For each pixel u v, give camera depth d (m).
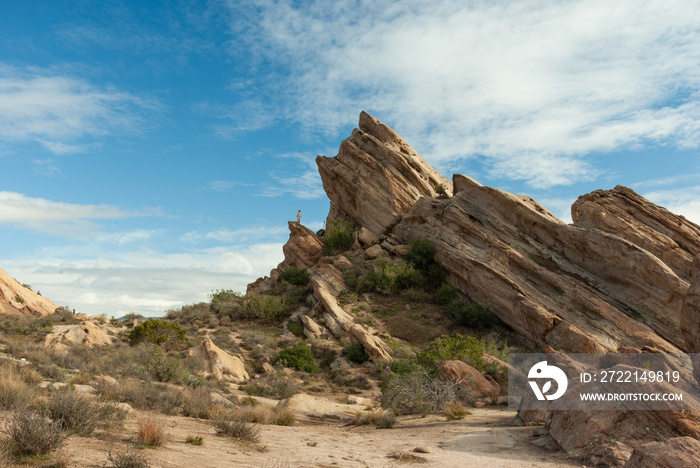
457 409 18.44
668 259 38.81
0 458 5.41
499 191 47.41
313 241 60.09
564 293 38.66
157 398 14.59
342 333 39.78
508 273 41.94
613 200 44.38
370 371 33.00
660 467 7.10
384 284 47.53
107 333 37.62
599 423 10.27
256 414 15.67
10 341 26.84
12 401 9.19
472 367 23.41
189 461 7.30
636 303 36.41
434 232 51.31
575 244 41.03
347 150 64.12
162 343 33.78
